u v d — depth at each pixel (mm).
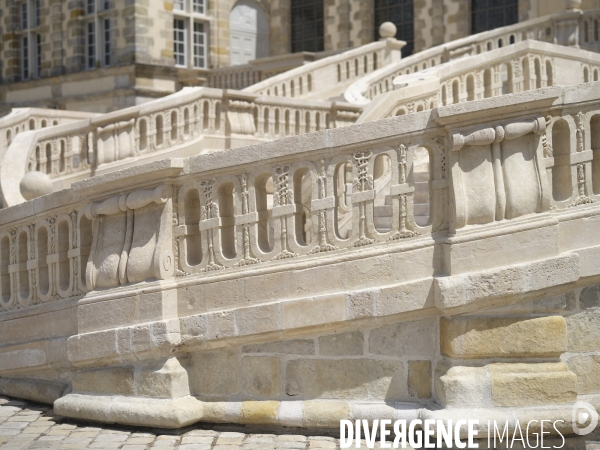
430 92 13500
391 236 7156
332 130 7262
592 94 7168
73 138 17891
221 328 7543
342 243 7273
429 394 7066
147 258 7844
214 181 7715
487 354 6820
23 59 38562
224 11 36438
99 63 34312
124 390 7848
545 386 6750
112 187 8125
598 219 7141
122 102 32781
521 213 6969
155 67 32906
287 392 7434
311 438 7203
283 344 7461
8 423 8109
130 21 32656
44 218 9125
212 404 7598
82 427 7902
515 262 6879
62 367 8719
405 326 7133
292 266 7359
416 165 12672
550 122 7105
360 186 7223
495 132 6887
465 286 6773
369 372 7203
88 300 8156
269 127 17547
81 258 8656
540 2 29656
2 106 38188
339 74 24500
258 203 7688
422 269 7023
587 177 7195
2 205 14828
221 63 36281
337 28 36250
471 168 6984
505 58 15953
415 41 33531
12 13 38250
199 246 8000
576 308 7102
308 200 10188
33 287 9328
